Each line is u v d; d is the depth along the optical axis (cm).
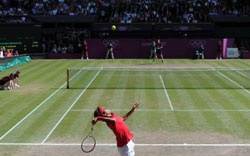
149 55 4622
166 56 4638
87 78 3089
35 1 5109
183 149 1418
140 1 5234
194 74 3281
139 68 3659
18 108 2081
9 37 4609
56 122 1797
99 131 1652
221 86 2720
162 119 1841
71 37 4903
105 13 5184
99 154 1368
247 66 3834
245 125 1725
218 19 5009
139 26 4872
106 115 952
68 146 1459
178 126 1720
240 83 2839
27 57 4325
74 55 4650
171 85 2762
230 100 2250
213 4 5238
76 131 1653
